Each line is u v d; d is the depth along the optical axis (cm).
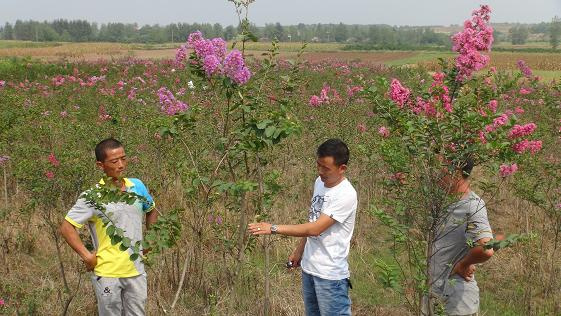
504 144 359
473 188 863
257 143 362
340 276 390
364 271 661
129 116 955
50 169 547
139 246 363
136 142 780
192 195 438
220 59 387
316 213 392
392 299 593
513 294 623
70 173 555
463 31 398
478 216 382
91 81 1759
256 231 372
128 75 2267
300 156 905
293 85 416
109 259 398
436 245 403
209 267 587
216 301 530
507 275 662
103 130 828
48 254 649
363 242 738
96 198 357
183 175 442
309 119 1040
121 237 356
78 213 392
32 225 679
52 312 513
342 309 393
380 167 793
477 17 395
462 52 397
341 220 381
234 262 574
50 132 851
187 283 568
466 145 379
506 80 427
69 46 10306
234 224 567
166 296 546
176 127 409
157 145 762
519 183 672
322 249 390
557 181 664
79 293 558
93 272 404
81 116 1162
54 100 1425
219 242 561
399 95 401
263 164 408
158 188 669
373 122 970
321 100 1079
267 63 399
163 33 17150
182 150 657
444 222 397
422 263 409
